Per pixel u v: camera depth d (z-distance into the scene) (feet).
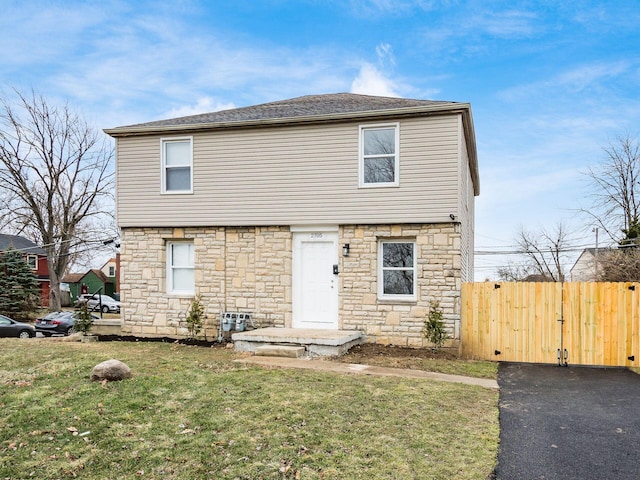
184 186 42.83
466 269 45.75
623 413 21.38
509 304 34.78
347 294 38.34
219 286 41.65
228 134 41.45
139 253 43.70
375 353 34.27
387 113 36.86
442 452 15.93
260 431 17.29
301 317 39.96
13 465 14.55
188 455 15.34
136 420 18.25
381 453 15.64
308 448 15.90
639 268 57.47
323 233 39.58
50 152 108.47
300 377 25.25
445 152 36.17
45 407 19.42
